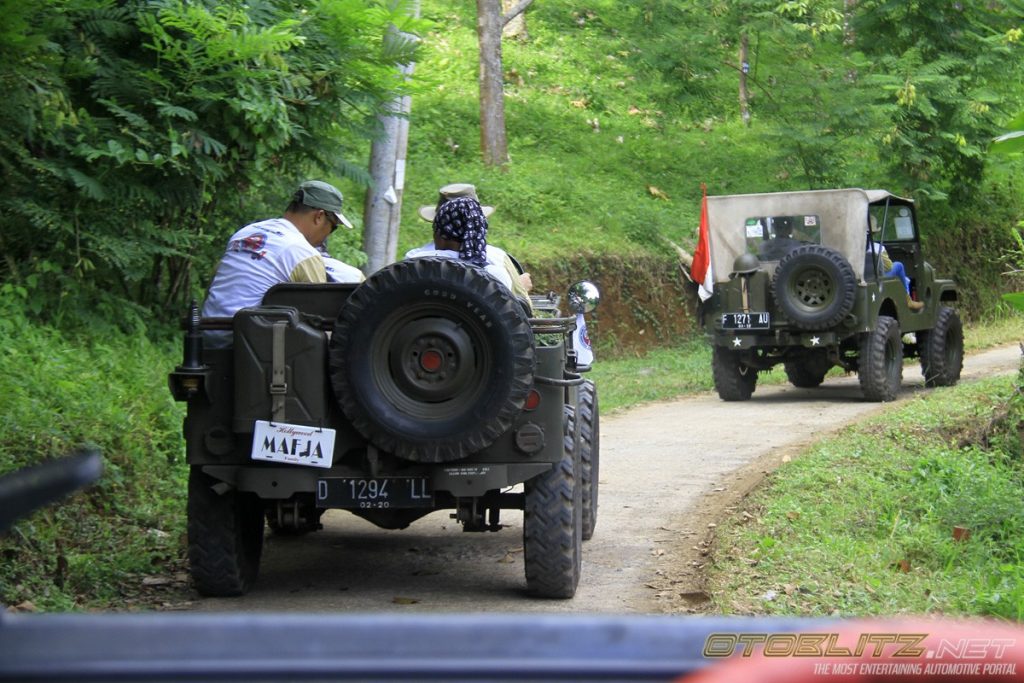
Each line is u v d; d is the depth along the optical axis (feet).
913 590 20.30
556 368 19.22
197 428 19.34
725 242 49.73
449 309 18.56
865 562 21.89
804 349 48.52
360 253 42.47
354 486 19.17
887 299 49.34
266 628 3.78
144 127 33.09
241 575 20.21
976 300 85.15
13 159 32.96
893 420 37.37
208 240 36.35
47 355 30.12
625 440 37.86
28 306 32.73
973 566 22.65
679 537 24.59
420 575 22.15
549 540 19.60
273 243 21.20
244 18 32.32
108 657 3.59
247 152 36.14
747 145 86.53
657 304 68.33
